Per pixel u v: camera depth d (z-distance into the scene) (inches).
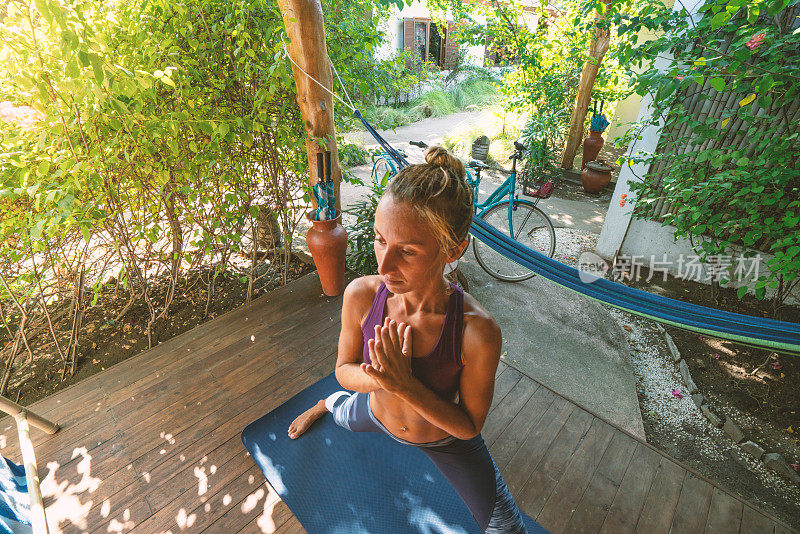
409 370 29.8
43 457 71.4
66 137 78.6
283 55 95.0
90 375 95.4
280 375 89.6
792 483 87.4
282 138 106.9
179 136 97.9
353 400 51.4
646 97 141.3
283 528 61.7
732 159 116.3
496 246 70.8
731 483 87.4
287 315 108.6
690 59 116.5
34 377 94.6
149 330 104.3
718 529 63.1
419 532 60.9
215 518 62.8
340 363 40.6
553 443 75.7
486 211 156.3
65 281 102.0
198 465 70.5
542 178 250.2
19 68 70.2
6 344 105.3
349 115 124.3
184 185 103.6
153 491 66.3
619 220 163.9
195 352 96.0
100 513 63.2
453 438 40.1
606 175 238.8
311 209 123.2
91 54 68.7
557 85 258.8
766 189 115.4
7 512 54.7
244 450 73.1
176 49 88.0
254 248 117.3
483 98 498.9
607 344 124.8
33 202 83.6
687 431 99.3
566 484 68.8
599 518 64.0
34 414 70.6
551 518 63.8
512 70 297.6
